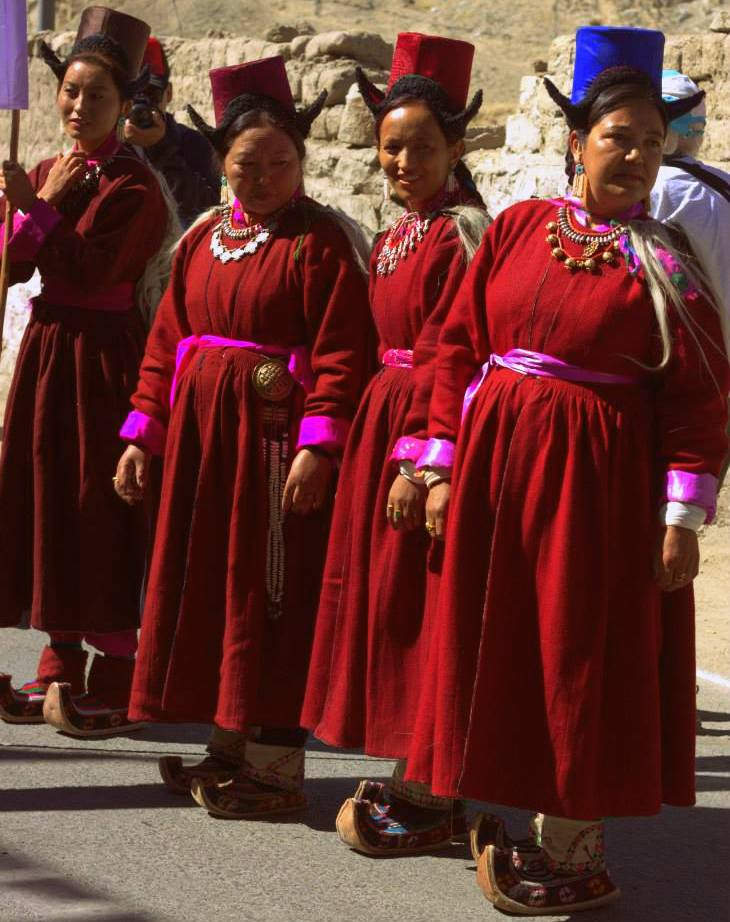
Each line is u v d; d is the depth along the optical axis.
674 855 5.76
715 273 5.06
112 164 6.99
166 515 5.95
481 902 5.20
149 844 5.64
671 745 5.07
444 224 5.50
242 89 5.90
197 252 6.12
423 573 5.41
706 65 12.41
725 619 9.67
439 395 5.25
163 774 6.24
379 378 5.65
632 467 4.91
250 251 5.91
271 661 5.86
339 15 35.47
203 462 5.88
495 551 4.90
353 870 5.46
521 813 6.33
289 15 35.62
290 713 5.86
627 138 4.90
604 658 4.87
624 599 4.89
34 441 6.98
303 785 6.45
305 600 5.88
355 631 5.51
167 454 6.02
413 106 5.55
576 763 4.79
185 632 5.87
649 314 4.88
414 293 5.50
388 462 5.47
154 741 7.06
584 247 4.95
